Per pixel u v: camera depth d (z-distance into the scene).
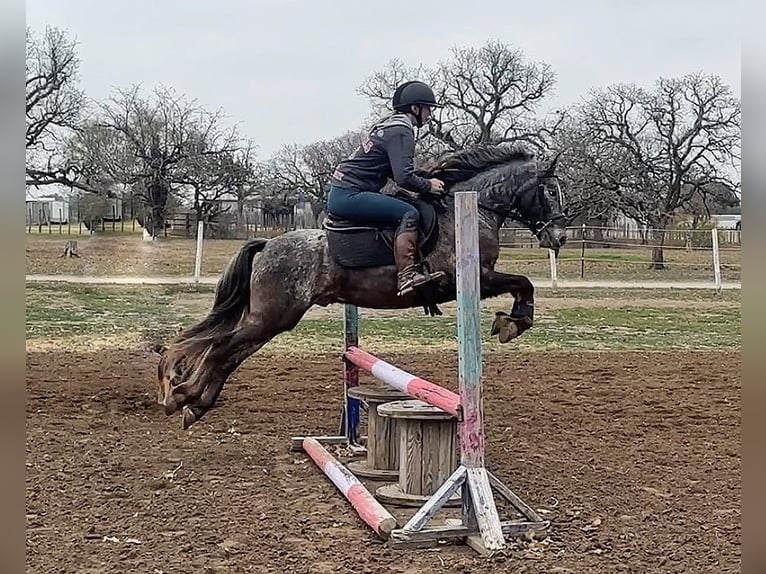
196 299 19.20
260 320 6.77
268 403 9.48
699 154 42.84
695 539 5.10
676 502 5.90
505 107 44.44
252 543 5.04
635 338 15.49
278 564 4.69
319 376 11.20
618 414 8.94
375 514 5.18
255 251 6.95
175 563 4.68
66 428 8.05
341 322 17.19
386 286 6.50
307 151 52.28
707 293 24.03
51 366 11.43
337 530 5.36
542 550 4.94
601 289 24.78
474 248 5.09
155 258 28.64
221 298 7.00
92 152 38.94
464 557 4.88
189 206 40.69
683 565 4.67
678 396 9.91
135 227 38.94
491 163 6.90
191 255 29.94
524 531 5.21
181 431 8.10
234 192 41.75
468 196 5.06
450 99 44.38
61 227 40.97
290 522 5.48
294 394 10.00
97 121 39.66
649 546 4.98
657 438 7.88
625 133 43.59
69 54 39.19
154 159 39.09
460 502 5.86
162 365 6.91
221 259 28.80
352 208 6.40
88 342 13.63
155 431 8.09
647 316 18.86
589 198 42.69
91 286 20.86
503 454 7.26
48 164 38.94
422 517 5.10
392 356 12.94
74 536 5.12
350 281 6.58
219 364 6.90
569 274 30.28
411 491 5.89
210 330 6.99
